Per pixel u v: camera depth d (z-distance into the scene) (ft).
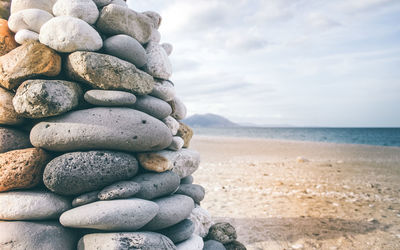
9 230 6.82
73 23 7.51
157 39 10.84
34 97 7.01
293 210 16.88
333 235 13.17
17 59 7.56
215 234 10.32
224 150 55.72
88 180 7.29
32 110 7.18
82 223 6.70
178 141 10.12
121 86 8.14
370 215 15.98
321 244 12.19
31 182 7.33
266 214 16.19
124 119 7.85
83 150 7.74
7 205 6.96
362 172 29.94
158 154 9.32
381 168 32.81
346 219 15.31
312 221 15.02
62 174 7.04
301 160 38.14
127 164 7.91
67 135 7.41
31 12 7.99
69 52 8.00
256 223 14.75
